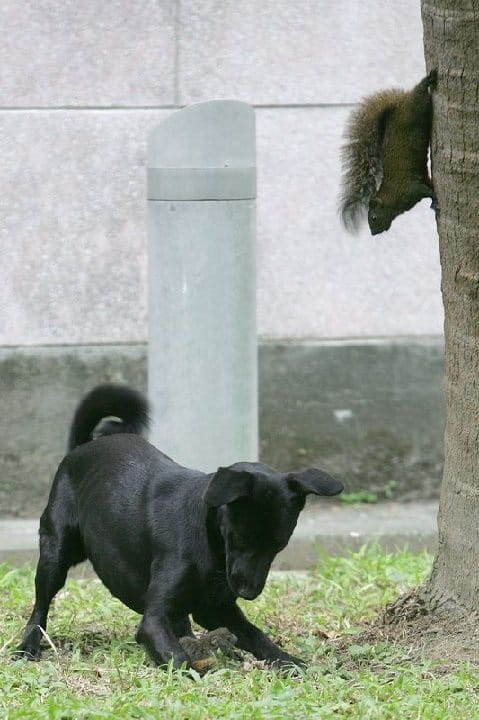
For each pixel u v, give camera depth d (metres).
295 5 15.33
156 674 8.63
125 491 9.31
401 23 15.46
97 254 15.46
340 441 15.90
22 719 7.59
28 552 13.67
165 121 11.61
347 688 8.40
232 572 8.30
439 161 9.55
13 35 15.03
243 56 15.33
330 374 15.82
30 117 15.17
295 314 15.80
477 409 9.61
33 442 15.50
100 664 9.23
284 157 15.55
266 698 8.00
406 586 12.12
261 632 9.36
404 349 15.88
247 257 11.81
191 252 11.66
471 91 9.14
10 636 10.09
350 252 15.78
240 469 8.55
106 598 11.57
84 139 15.29
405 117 10.30
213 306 11.71
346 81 15.47
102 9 15.08
